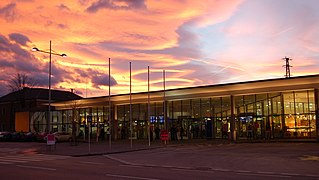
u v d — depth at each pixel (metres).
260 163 19.12
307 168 16.89
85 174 15.29
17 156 26.34
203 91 44.00
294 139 37.59
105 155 27.06
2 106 85.38
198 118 45.25
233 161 20.36
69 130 62.00
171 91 46.53
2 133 57.34
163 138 38.19
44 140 51.56
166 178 13.84
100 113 57.12
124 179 13.65
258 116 40.38
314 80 36.00
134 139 51.03
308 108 37.09
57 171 16.58
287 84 37.78
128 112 53.06
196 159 22.08
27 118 71.38
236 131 41.69
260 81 38.91
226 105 43.03
